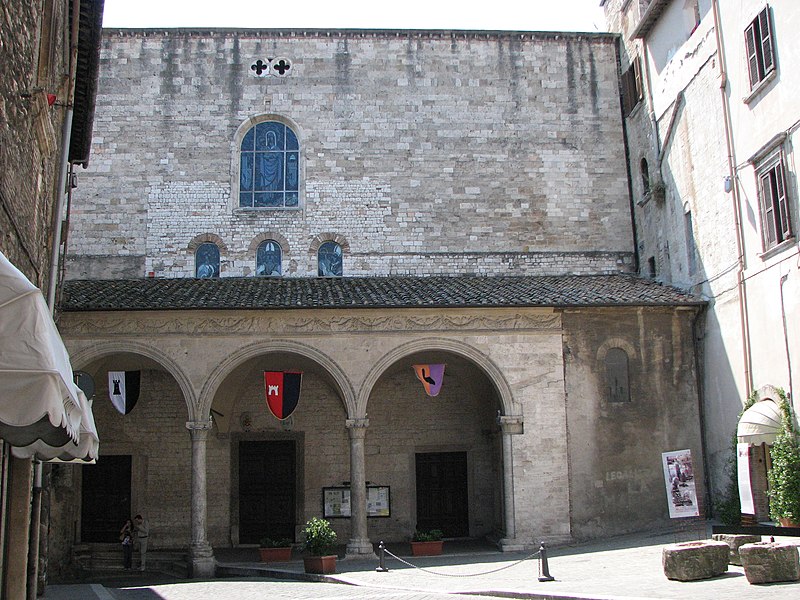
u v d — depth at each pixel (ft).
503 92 121.08
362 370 94.68
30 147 51.19
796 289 75.97
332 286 105.40
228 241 114.42
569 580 64.28
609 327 97.96
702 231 97.04
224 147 116.57
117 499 104.83
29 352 30.30
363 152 118.01
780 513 75.92
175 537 104.27
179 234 114.32
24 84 46.91
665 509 95.25
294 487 107.45
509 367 95.96
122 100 116.98
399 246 116.06
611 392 96.84
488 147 119.55
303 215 115.75
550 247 117.60
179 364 93.50
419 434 108.58
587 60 122.93
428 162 118.42
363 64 120.26
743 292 86.69
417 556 91.97
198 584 79.97
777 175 79.56
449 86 120.57
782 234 79.15
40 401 30.07
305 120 118.21
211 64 118.62
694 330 98.99
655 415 96.94
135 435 105.60
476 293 100.42
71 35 68.08
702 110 96.02
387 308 94.73
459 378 109.50
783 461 76.13
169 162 115.85
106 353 93.30
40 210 59.82
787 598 47.65
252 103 118.01
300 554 96.94
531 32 122.42
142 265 113.29
